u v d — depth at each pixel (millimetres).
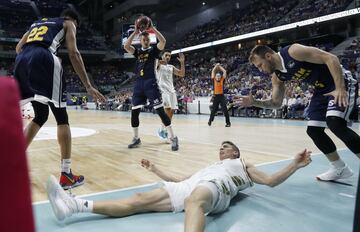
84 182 3205
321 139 3125
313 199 2650
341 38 21625
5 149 456
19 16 39188
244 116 15648
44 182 3229
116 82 38500
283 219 2221
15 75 2828
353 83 2973
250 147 5512
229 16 30969
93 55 38938
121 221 2188
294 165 2539
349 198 2676
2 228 458
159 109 5230
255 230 2031
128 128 9445
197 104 18562
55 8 41594
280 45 24688
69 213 2080
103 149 5422
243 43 27766
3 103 458
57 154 4926
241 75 21422
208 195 2062
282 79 3076
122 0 38719
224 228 2064
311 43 22891
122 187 3020
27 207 477
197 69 28156
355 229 846
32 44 2902
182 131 8375
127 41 5328
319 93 3076
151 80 5250
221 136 7219
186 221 1850
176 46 32219
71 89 35406
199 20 35531
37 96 2736
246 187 2678
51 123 11195
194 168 3850
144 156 4707
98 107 27203
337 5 20281
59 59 2982
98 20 43750
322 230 2031
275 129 8898
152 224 2127
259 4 29016
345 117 2879
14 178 464
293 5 25281
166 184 2381
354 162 4062
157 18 35938
